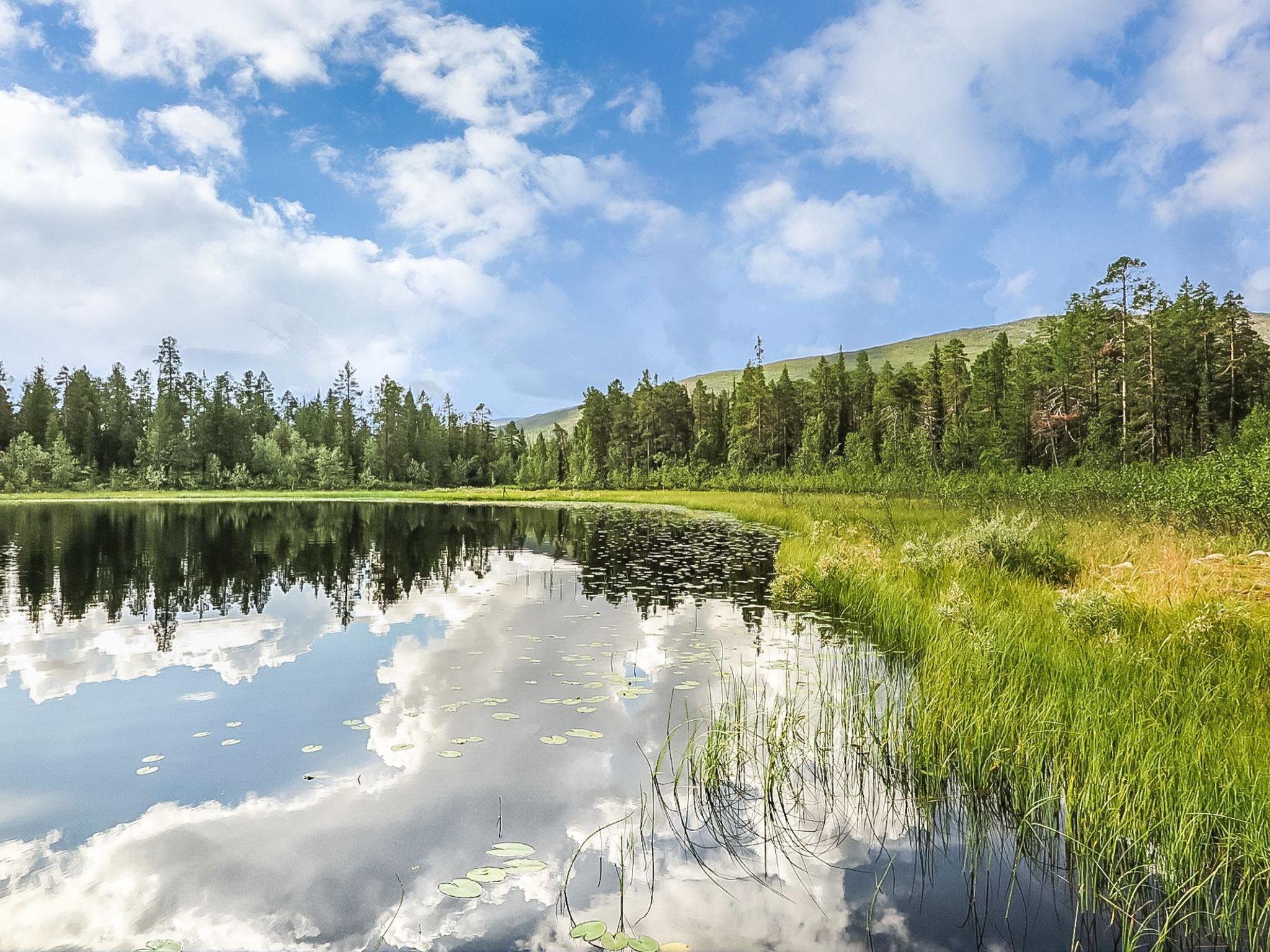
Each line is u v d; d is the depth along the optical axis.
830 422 78.25
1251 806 3.58
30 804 3.91
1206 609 6.41
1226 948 2.85
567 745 4.83
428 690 6.05
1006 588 8.90
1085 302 51.53
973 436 52.06
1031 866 3.46
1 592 11.08
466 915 2.92
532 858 3.37
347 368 101.44
